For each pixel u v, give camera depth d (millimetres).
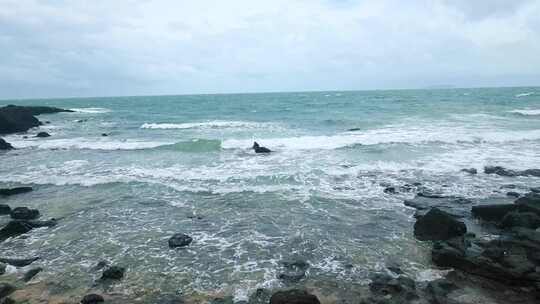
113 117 48188
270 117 41094
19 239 10742
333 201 13359
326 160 19109
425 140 22844
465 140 22656
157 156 21219
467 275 8297
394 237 10453
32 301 7594
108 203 13688
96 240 10625
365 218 11852
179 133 30500
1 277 8664
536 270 7832
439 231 10195
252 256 9500
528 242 8953
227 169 17844
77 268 9039
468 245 9562
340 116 38875
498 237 10188
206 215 12344
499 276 7980
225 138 26953
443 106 47125
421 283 8023
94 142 26406
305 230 11016
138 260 9398
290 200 13523
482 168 17016
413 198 13562
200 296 7746
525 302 7250
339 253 9547
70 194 14836
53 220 12016
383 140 23188
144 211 12844
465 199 13227
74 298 7719
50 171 18453
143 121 42156
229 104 69125
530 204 11492
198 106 65562
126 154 22016
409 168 17281
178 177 16609
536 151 19875
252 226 11367
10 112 39281
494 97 66562
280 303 6855
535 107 43719
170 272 8781
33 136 32250
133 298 7688
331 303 7332
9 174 17984
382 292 7641
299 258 9320
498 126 28125
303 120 36656
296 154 20734
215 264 9133
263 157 20266
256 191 14547
